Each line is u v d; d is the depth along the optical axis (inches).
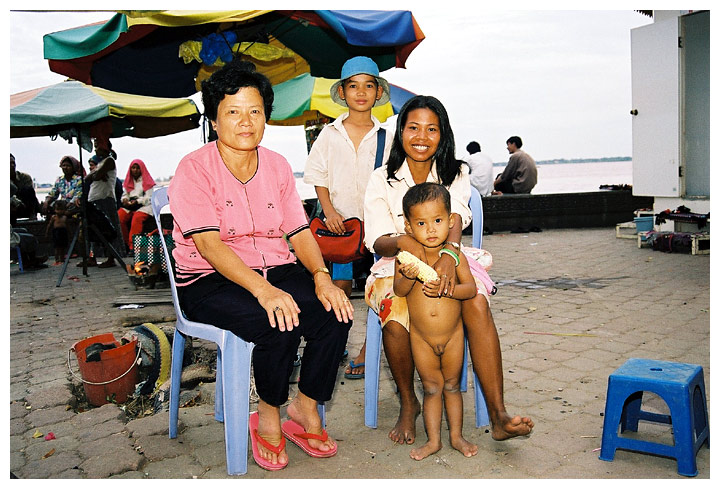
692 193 358.3
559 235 444.8
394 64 241.8
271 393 99.6
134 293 266.4
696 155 354.6
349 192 148.8
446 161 117.7
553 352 158.2
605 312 199.9
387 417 121.6
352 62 144.9
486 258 116.3
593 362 149.0
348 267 152.8
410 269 97.5
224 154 105.0
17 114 254.7
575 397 127.0
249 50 228.8
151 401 134.3
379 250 114.8
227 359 97.6
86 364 131.1
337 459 103.8
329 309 101.1
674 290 229.3
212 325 100.4
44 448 110.0
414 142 113.7
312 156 151.5
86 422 121.0
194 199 100.6
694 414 100.0
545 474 95.7
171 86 257.6
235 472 98.4
